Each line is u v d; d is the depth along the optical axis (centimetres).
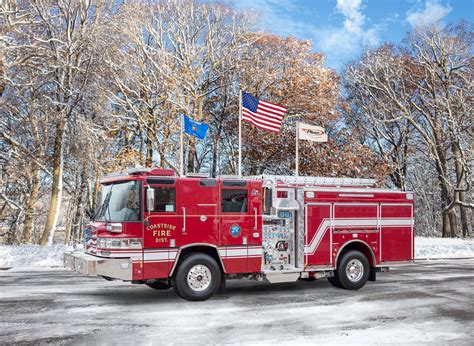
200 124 1802
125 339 664
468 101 3331
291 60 3033
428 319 802
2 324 746
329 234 1095
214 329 723
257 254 1005
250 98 1731
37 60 2184
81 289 1095
